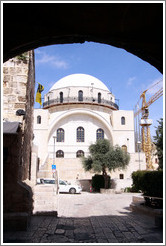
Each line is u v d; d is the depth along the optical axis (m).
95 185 28.73
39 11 5.03
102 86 45.28
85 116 40.88
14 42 5.66
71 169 34.59
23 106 9.30
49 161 35.31
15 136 7.69
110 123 41.50
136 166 36.94
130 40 5.79
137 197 12.37
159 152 20.58
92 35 5.80
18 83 9.47
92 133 40.41
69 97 41.06
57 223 8.14
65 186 24.22
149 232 6.91
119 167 28.02
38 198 10.64
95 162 27.22
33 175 12.85
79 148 39.47
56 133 40.31
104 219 9.16
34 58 12.40
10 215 6.92
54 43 6.07
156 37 5.52
